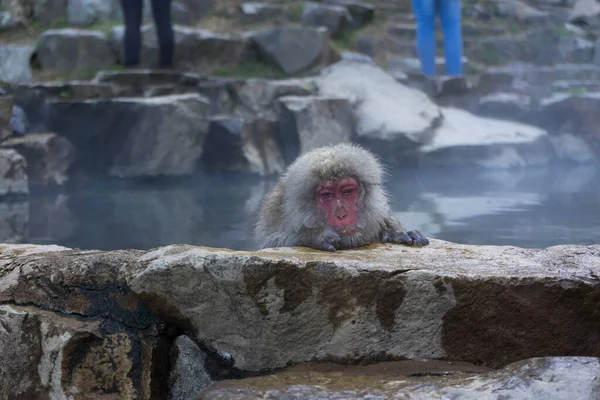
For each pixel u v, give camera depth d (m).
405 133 11.26
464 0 17.42
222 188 9.50
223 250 3.14
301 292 2.97
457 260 3.27
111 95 11.16
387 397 2.56
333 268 2.97
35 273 3.12
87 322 3.02
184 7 14.44
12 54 12.84
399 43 15.42
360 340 3.01
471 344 3.03
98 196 8.82
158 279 2.96
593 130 12.81
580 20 17.66
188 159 10.66
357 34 15.30
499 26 17.05
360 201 3.84
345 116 11.44
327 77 12.62
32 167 9.67
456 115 12.67
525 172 10.73
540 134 12.21
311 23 14.88
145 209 7.64
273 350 3.01
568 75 15.77
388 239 3.92
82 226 6.62
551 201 7.69
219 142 10.75
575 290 2.99
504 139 11.78
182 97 10.54
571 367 2.58
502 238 5.65
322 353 3.02
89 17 13.82
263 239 4.29
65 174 10.22
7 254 3.35
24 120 10.52
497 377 2.66
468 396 2.54
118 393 2.96
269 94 11.91
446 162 11.27
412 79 13.33
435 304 2.99
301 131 11.09
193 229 6.38
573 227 6.12
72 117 10.50
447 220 6.51
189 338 3.07
